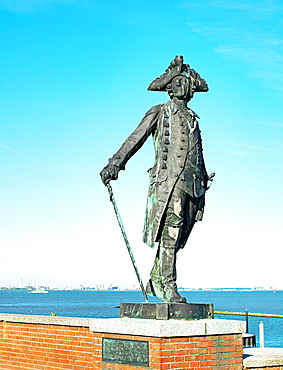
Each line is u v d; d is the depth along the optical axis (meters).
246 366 7.01
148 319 6.73
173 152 7.12
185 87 7.27
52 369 8.36
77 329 8.11
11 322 9.05
